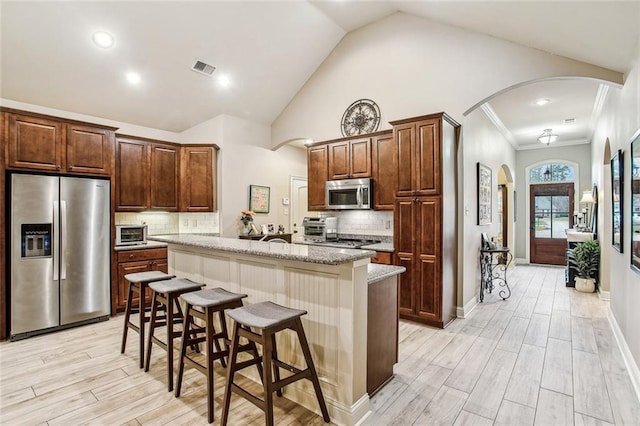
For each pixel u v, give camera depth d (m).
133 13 3.32
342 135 4.80
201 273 3.00
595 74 3.11
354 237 4.84
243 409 2.11
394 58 4.30
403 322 3.75
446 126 3.64
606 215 4.73
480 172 4.62
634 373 2.46
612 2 2.09
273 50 4.39
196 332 2.64
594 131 6.15
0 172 3.17
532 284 5.79
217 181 5.09
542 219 7.95
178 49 3.85
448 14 3.52
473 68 3.74
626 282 2.90
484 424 1.96
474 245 4.42
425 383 2.42
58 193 3.48
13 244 3.21
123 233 4.12
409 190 3.75
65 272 3.51
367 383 2.20
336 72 4.87
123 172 4.28
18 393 2.29
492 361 2.78
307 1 3.94
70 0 3.02
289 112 5.48
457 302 3.93
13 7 2.92
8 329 3.21
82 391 2.31
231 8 3.63
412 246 3.73
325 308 2.05
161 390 2.33
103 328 3.56
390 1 3.98
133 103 4.33
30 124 3.36
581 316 3.99
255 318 1.82
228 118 5.10
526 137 7.29
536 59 3.38
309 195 5.05
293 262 2.21
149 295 4.25
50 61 3.43
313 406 2.11
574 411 2.09
